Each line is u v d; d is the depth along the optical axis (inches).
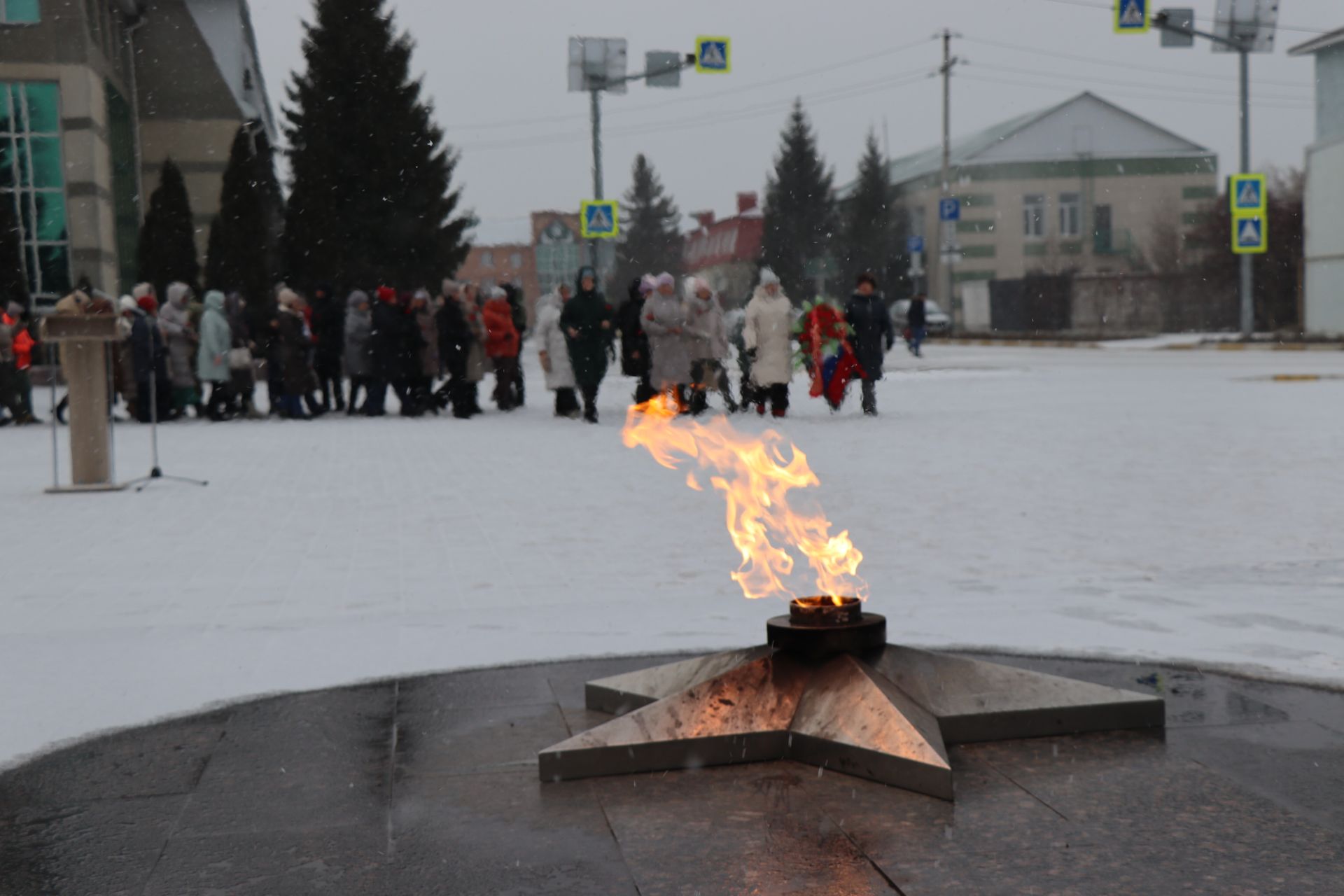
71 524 365.1
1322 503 354.0
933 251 2965.1
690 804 122.0
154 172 1494.8
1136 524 324.2
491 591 252.8
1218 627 201.5
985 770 129.6
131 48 1443.2
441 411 838.5
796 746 133.6
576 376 700.0
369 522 354.0
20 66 1182.3
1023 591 239.8
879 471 443.2
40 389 1127.0
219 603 245.8
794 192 3651.6
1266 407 692.7
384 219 1638.8
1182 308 2202.3
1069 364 1245.1
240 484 452.4
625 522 344.2
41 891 106.0
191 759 141.7
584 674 177.0
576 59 1189.7
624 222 5147.6
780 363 686.5
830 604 145.9
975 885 101.7
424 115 1670.8
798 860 107.5
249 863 110.8
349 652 196.5
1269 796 120.3
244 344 773.3
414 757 140.0
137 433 693.3
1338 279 1705.2
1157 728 143.3
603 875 105.9
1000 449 507.8
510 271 4987.7
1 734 153.7
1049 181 2837.1
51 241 1203.2
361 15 1624.0
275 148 1701.5
